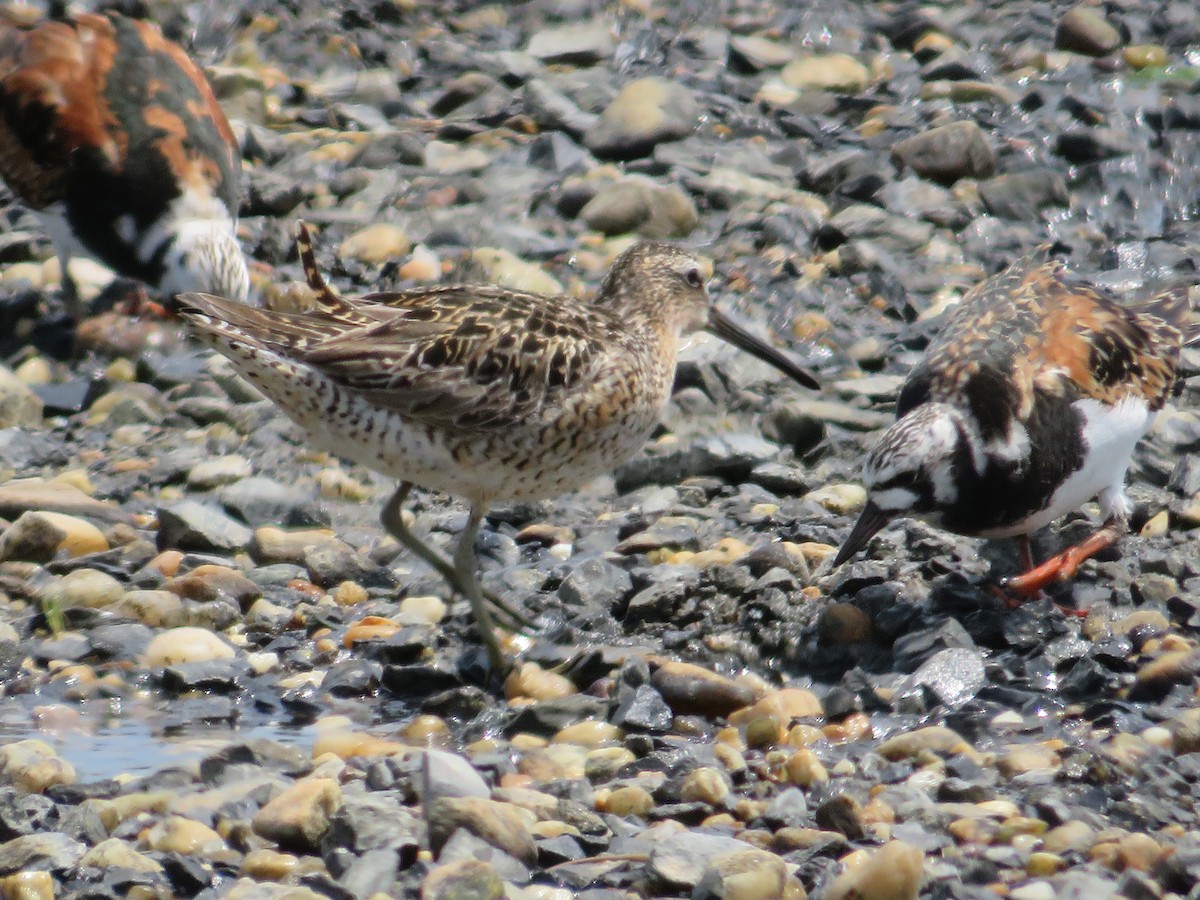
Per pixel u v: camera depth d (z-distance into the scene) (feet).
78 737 33.32
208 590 39.47
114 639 37.35
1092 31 74.18
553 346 37.19
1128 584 37.88
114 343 54.95
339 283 58.65
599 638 37.35
